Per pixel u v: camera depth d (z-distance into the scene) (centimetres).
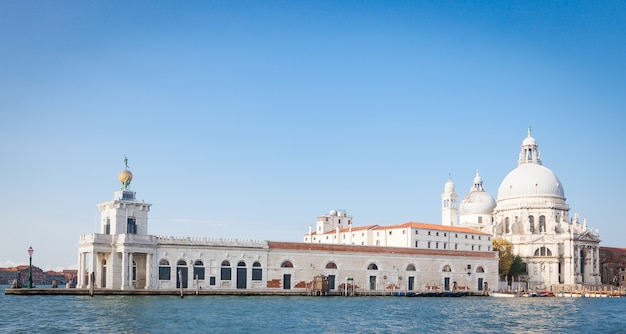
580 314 11475
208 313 9800
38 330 7594
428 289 17900
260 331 7950
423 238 19588
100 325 8075
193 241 14838
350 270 16712
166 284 14438
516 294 18612
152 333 7538
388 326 8819
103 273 14775
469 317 10419
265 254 15662
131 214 14575
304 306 11794
